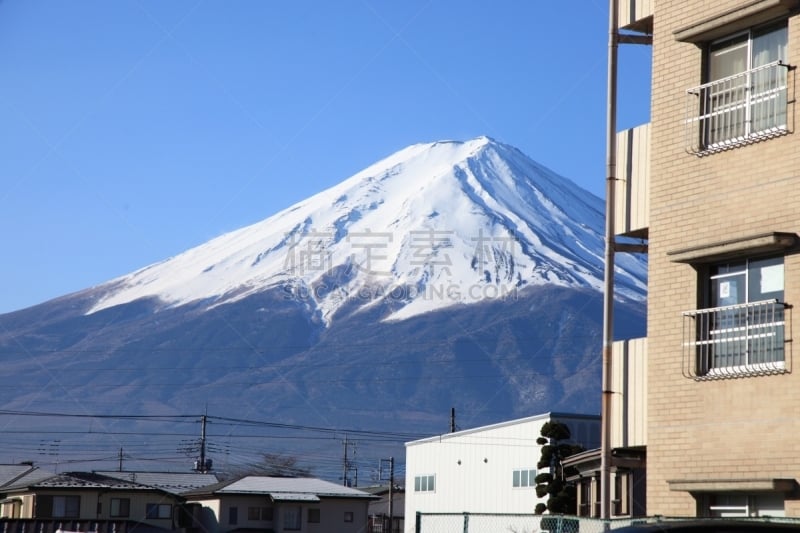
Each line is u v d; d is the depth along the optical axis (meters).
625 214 34.34
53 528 85.31
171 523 108.56
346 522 115.31
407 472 95.12
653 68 33.81
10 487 109.06
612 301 34.31
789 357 29.20
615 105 34.78
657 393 32.38
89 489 104.50
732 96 31.64
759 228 30.27
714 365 31.19
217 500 111.62
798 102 29.78
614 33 34.91
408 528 93.12
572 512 61.38
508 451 81.94
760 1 30.20
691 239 31.94
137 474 130.12
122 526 86.88
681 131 32.66
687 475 31.30
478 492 84.88
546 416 77.38
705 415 31.05
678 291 32.09
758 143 30.62
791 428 28.91
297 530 112.31
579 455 60.25
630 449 35.28
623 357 34.09
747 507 30.09
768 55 30.88
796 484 28.62
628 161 34.50
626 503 44.91
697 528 17.09
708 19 31.64
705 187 31.78
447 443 89.94
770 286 30.08
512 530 50.94
